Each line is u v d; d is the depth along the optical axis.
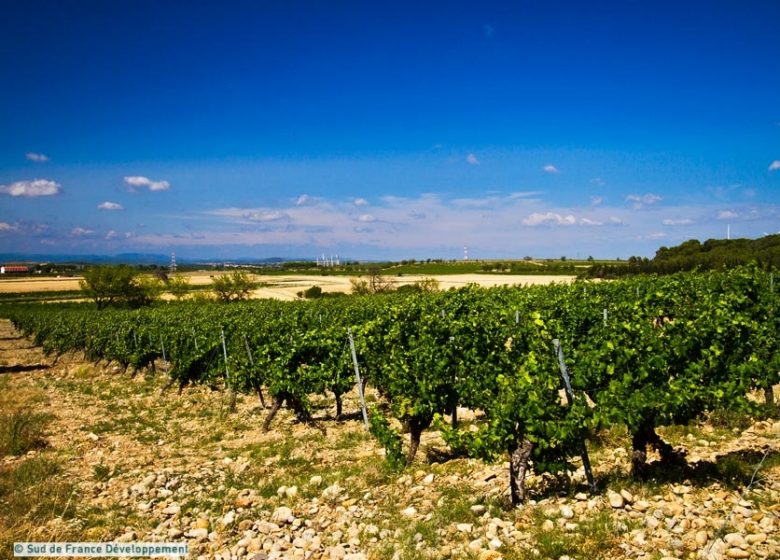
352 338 14.17
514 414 7.40
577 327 14.77
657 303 15.17
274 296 86.38
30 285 126.31
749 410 7.74
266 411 16.55
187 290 80.69
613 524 6.29
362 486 9.16
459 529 6.91
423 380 10.30
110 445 13.09
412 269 143.75
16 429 13.52
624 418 7.30
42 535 7.79
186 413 16.77
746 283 14.68
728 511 6.22
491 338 11.33
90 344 31.66
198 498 9.14
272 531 7.59
